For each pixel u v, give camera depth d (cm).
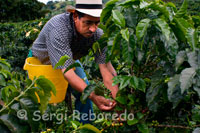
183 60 128
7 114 101
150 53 151
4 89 112
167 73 138
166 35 123
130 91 165
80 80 166
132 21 140
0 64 200
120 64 209
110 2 142
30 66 198
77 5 167
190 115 157
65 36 178
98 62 193
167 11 130
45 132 160
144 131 143
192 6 1478
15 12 2441
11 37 546
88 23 169
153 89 139
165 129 150
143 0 140
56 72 196
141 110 156
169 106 152
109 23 153
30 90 109
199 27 146
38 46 214
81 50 211
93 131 127
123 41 136
